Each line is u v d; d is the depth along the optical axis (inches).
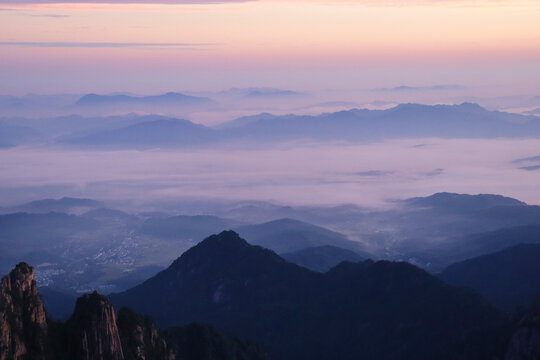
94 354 3604.8
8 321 3356.3
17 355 3344.0
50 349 3506.4
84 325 3636.8
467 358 5610.2
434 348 6038.4
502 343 5467.5
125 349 3946.9
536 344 5078.7
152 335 4375.0
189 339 5605.3
